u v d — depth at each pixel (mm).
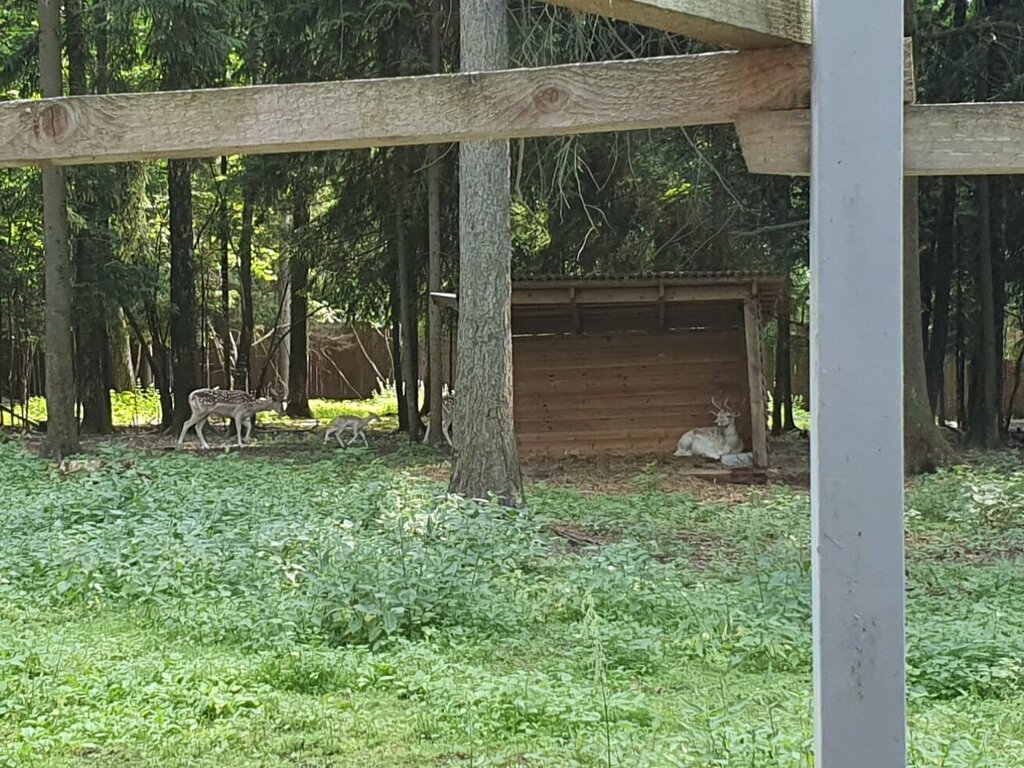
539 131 3088
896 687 2570
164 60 19297
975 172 3080
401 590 6762
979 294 21062
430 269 19375
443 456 18031
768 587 7574
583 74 3047
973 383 22438
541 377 18094
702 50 15992
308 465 15453
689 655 6297
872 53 2574
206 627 6477
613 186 19469
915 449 15883
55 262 15742
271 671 5672
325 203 25688
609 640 6352
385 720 5000
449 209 20344
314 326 37438
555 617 7219
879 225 2580
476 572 7637
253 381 37406
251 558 7934
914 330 16031
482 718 4961
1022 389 31406
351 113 3133
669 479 15477
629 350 18062
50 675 5516
